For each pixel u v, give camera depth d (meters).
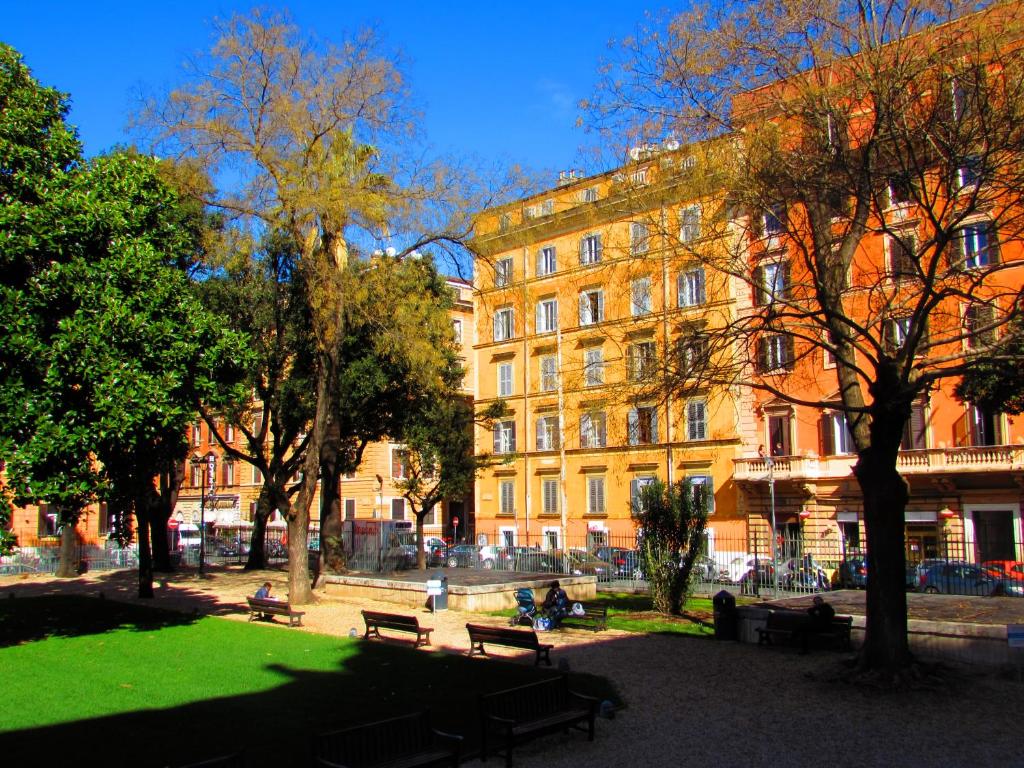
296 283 26.55
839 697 11.95
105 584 30.47
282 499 24.06
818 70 13.58
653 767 9.09
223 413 29.84
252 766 8.78
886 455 12.81
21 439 14.57
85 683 12.65
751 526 37.72
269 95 21.95
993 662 13.57
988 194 14.49
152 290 16.12
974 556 30.31
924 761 9.18
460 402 37.12
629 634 17.91
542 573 27.38
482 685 12.53
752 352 16.73
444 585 21.89
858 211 13.31
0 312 14.32
